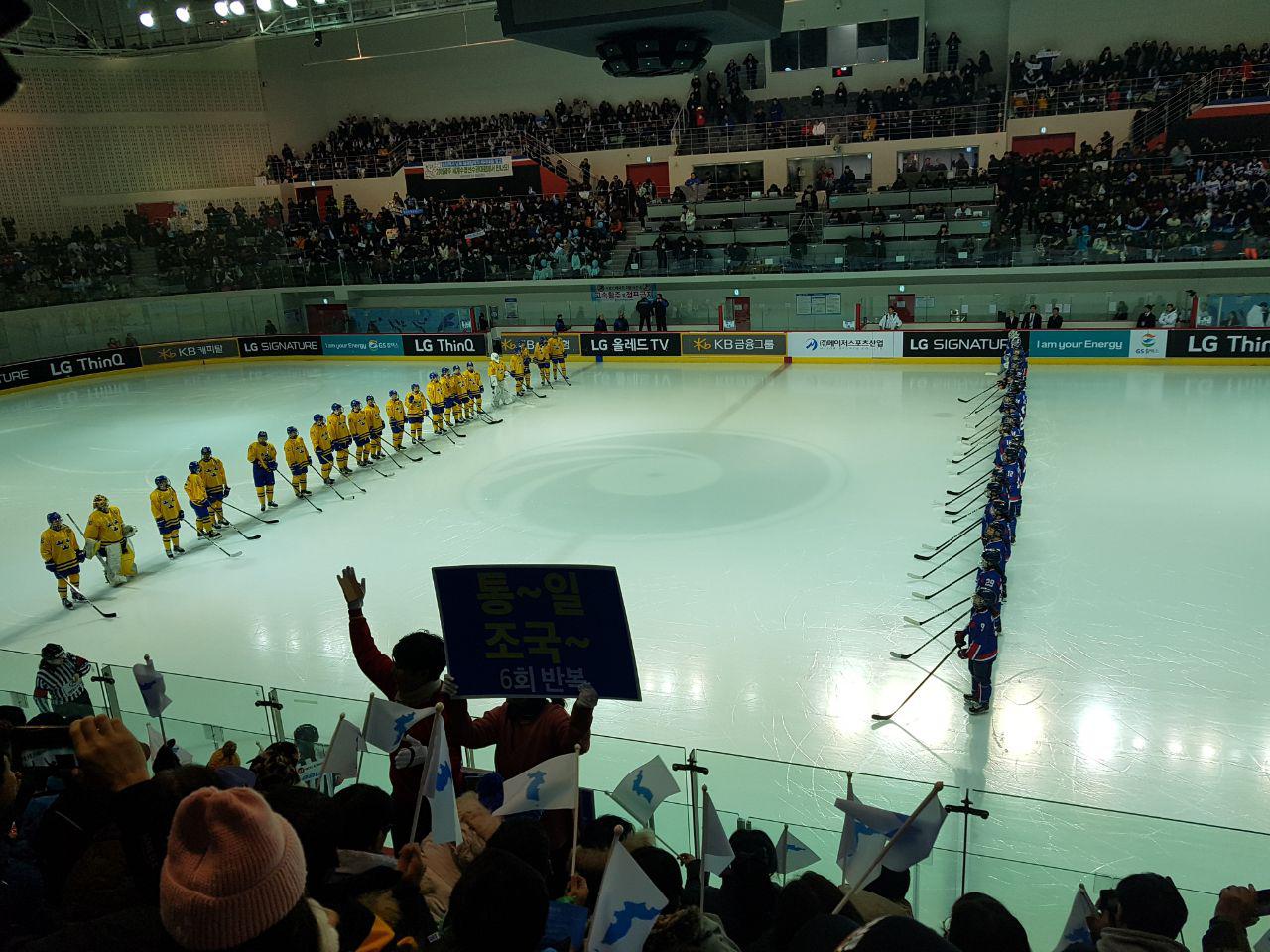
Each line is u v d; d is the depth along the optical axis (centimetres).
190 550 1853
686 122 3859
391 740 480
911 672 1259
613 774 745
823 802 718
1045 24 3488
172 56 3938
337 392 3197
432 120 4234
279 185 4153
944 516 1794
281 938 186
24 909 338
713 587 1538
